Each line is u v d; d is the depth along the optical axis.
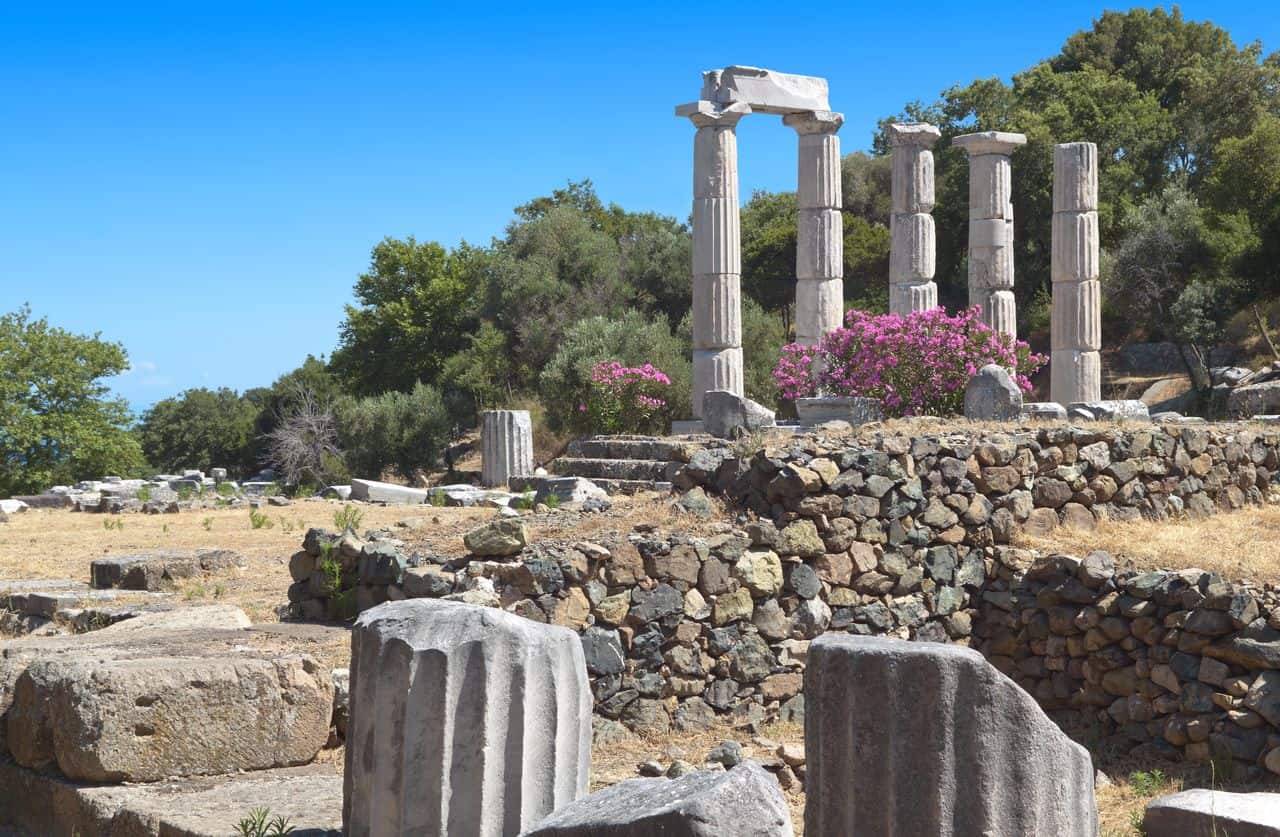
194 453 64.38
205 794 6.16
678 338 42.91
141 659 6.91
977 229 26.42
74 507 22.94
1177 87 55.84
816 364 22.48
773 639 9.69
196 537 17.16
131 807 5.92
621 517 10.29
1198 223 42.47
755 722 9.30
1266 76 51.94
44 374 45.62
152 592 12.60
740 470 10.37
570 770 5.10
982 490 11.02
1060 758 4.61
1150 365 43.12
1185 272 42.69
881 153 61.00
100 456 46.41
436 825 4.82
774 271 51.47
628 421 29.67
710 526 9.82
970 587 10.84
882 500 10.41
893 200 26.22
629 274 51.28
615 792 4.59
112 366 47.03
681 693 9.20
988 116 50.91
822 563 10.03
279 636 8.91
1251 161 42.09
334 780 6.45
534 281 48.56
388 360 54.53
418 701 4.86
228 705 6.62
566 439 41.03
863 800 4.58
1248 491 13.02
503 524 9.35
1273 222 38.44
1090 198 26.36
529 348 48.03
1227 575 9.95
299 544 16.12
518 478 21.98
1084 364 26.30
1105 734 9.69
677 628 9.24
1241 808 6.32
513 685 4.93
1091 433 11.79
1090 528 11.52
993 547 10.91
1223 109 52.06
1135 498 11.98
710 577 9.41
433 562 9.55
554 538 9.71
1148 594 9.53
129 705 6.37
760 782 4.10
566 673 5.11
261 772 6.68
